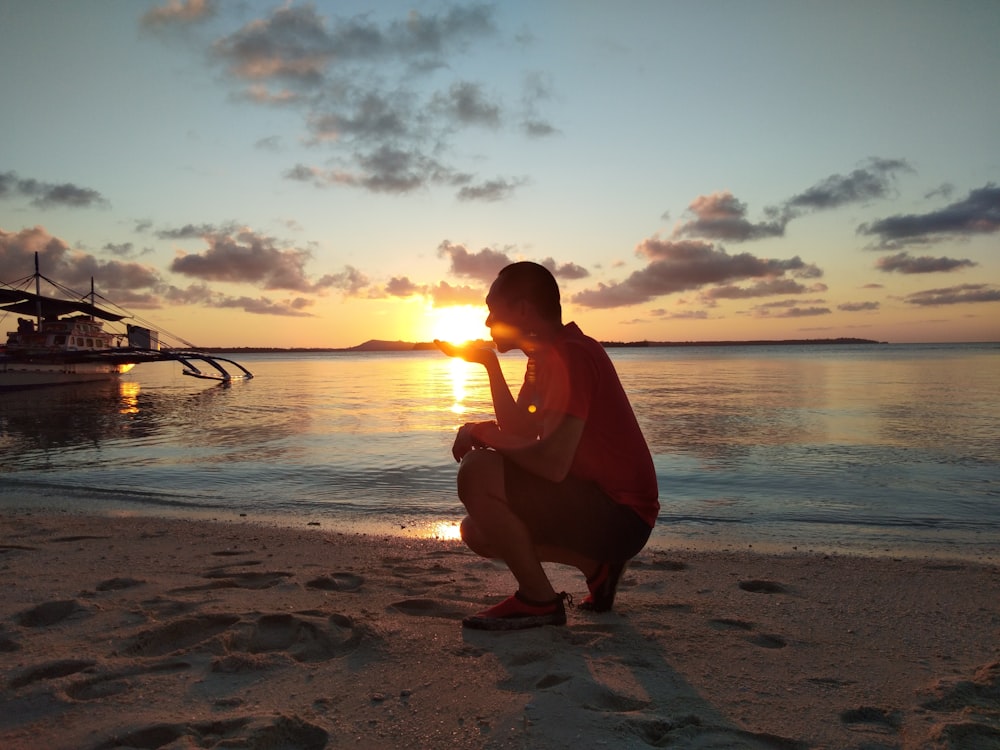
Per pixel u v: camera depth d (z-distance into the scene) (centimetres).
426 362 12988
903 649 265
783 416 1634
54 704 200
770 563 452
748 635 279
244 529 580
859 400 2106
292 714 191
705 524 615
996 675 232
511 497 261
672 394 2461
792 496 743
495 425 278
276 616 280
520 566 270
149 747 176
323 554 466
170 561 432
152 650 256
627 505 262
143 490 787
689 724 190
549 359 259
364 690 211
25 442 1284
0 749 174
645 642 263
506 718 189
